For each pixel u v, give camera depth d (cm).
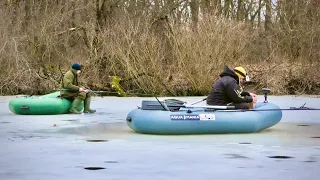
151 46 2291
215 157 729
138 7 2672
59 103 1388
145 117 962
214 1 2670
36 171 643
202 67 2292
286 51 2566
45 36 2380
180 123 948
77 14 2603
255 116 973
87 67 2312
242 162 695
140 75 2286
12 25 2478
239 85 1041
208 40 2297
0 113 1430
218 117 959
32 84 2284
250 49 2470
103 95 2284
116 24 2369
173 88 2309
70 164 685
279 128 1060
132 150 791
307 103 1800
